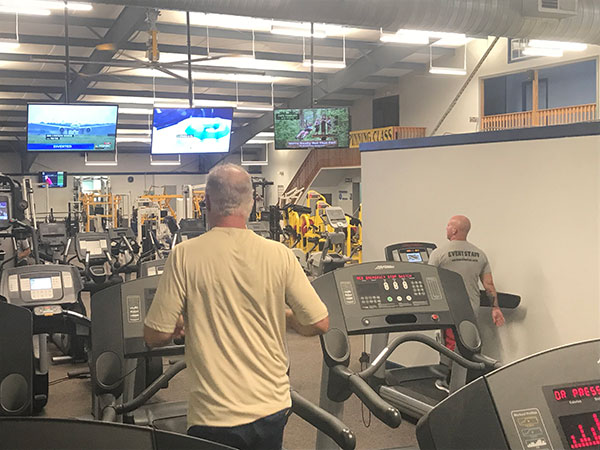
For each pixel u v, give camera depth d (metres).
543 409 1.04
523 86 16.36
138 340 2.86
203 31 13.13
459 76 17.66
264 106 16.55
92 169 27.05
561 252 4.19
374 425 4.24
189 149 10.29
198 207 17.59
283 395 2.14
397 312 2.97
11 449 0.84
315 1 7.28
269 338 2.13
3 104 18.17
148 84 17.03
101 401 2.80
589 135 4.00
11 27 12.18
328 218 11.72
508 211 4.53
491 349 4.68
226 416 2.02
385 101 20.72
